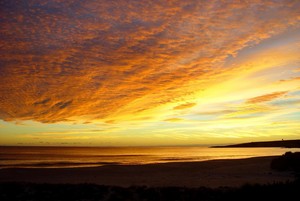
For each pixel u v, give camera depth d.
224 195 13.95
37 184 18.61
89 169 33.59
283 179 23.06
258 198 12.51
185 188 16.97
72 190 16.59
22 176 27.56
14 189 16.88
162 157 75.94
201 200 13.73
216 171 30.52
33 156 83.69
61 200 14.43
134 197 14.90
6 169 33.41
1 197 14.92
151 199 14.44
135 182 22.75
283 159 30.56
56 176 27.39
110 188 17.11
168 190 16.38
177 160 59.62
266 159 45.41
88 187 17.44
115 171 31.58
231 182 21.92
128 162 53.22
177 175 27.72
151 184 21.58
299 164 28.97
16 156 83.56
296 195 12.41
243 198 12.90
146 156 84.19
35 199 14.58
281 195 12.57
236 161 44.00
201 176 26.47
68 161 57.47
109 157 77.25
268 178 23.89
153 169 33.88
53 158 71.31
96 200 14.34
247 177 24.89
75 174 29.03
